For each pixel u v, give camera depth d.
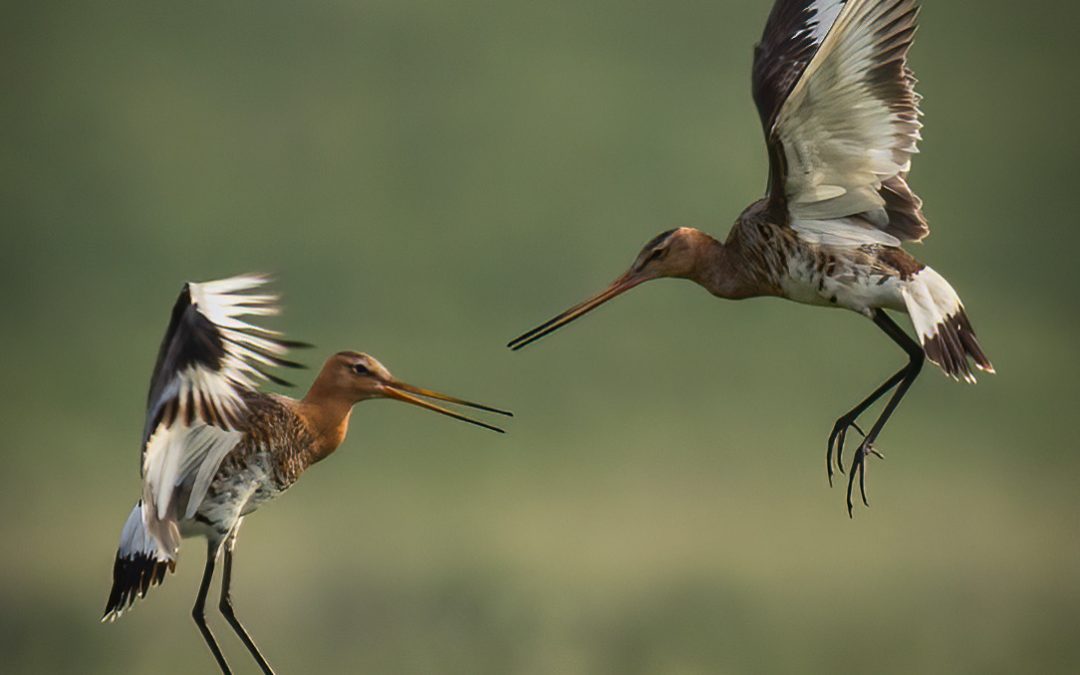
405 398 11.31
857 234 10.52
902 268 10.41
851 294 10.52
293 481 11.23
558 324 11.32
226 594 11.18
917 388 30.62
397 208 37.78
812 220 10.61
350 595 21.08
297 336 33.53
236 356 9.91
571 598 20.94
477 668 18.94
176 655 19.80
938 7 44.94
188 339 9.88
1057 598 21.50
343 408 11.31
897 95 10.10
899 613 20.66
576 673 18.48
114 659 19.61
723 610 20.52
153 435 9.94
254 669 19.47
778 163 10.39
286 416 11.11
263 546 23.16
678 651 19.05
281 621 20.44
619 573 22.02
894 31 9.97
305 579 21.62
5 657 19.72
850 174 10.34
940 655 19.36
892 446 28.44
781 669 18.73
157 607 21.05
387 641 19.88
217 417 9.91
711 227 37.34
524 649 19.39
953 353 10.21
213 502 10.98
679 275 11.20
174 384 9.88
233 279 10.10
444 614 20.14
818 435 28.97
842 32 9.73
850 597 21.20
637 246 36.62
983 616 20.58
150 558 10.41
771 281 10.85
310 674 19.11
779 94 11.12
